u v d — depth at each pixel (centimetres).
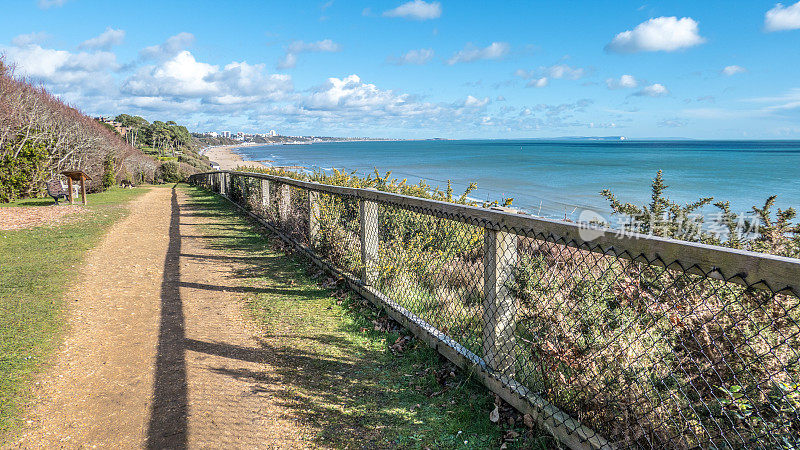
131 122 13488
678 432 219
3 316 466
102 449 266
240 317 488
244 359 387
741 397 220
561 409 263
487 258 308
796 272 151
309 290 573
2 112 1684
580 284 281
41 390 330
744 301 238
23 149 1709
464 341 365
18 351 388
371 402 317
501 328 302
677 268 195
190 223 1169
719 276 179
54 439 275
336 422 293
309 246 733
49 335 425
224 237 958
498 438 271
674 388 238
